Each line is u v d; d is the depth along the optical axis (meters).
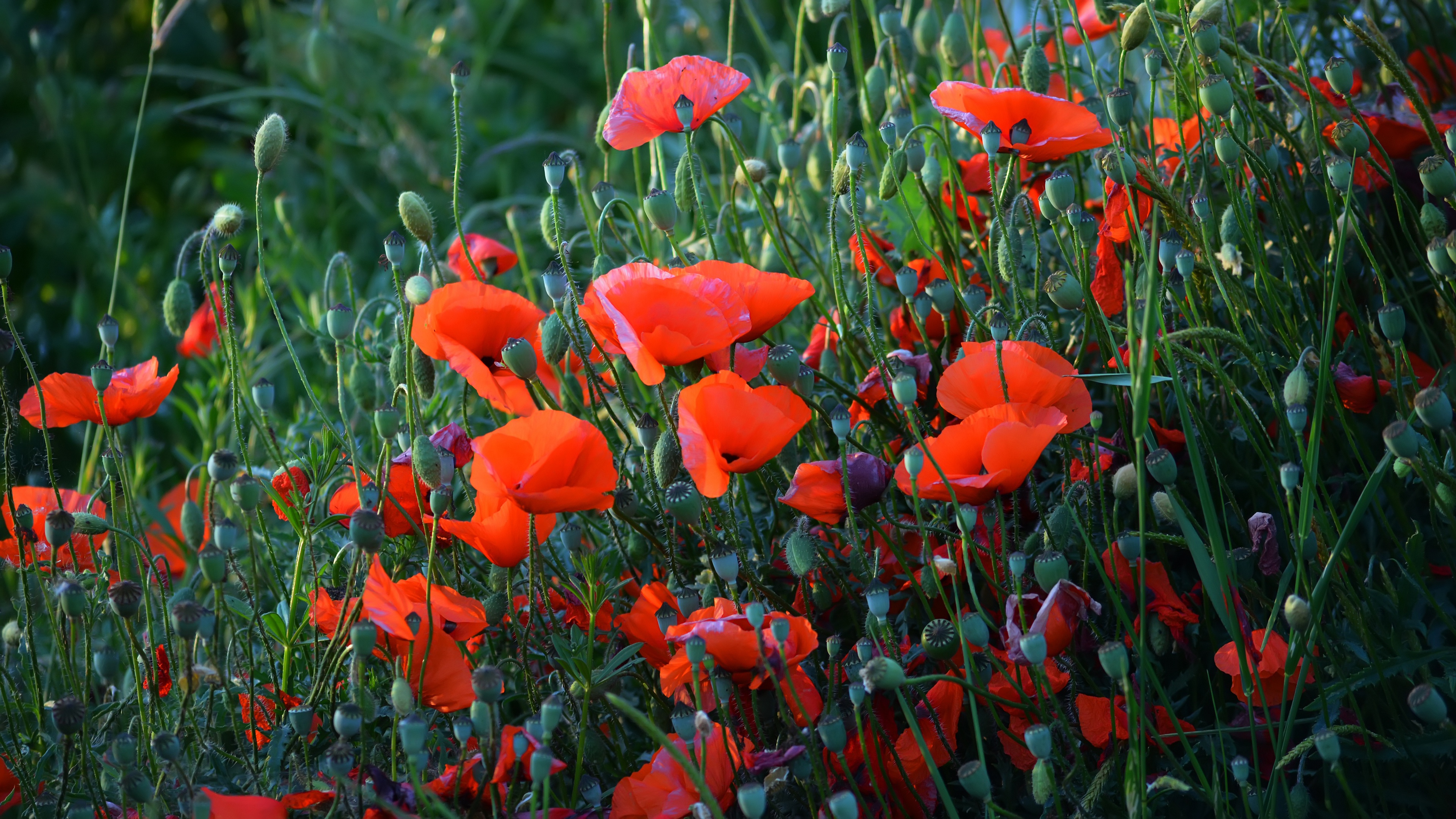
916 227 2.36
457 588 2.27
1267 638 2.18
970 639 2.16
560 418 2.19
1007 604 2.18
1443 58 2.45
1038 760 2.21
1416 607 2.21
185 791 2.18
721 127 2.40
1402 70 2.24
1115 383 2.20
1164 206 2.27
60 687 2.36
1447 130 2.26
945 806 2.22
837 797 2.13
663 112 2.31
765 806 2.14
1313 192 2.33
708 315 2.21
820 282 2.46
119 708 2.26
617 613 2.30
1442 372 2.26
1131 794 2.14
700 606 2.22
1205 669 2.25
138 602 2.18
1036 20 2.39
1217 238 2.32
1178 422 2.29
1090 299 2.25
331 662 2.23
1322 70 2.43
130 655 2.22
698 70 2.30
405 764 2.23
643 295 2.22
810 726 2.17
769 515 2.35
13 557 2.30
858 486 2.21
